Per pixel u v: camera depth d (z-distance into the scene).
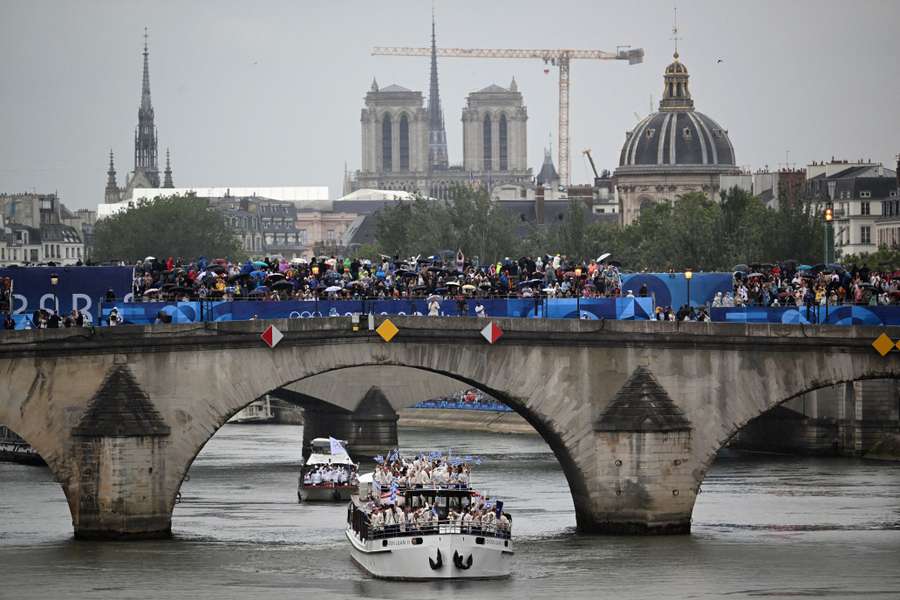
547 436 191.38
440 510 175.38
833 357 191.88
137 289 199.25
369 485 190.12
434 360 186.75
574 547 185.62
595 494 189.75
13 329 180.75
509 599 163.62
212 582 169.50
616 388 189.38
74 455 179.62
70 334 178.12
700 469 190.25
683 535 190.88
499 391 188.12
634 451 188.38
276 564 179.75
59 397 179.00
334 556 185.62
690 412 189.88
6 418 177.62
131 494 181.12
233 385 182.75
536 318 188.12
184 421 181.62
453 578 171.38
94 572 171.50
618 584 169.25
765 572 174.88
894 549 187.25
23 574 170.62
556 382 188.38
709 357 190.12
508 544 173.50
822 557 182.50
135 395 180.25
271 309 187.38
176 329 180.75
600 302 192.12
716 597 164.75
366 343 185.62
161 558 178.00
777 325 190.88
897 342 192.12
